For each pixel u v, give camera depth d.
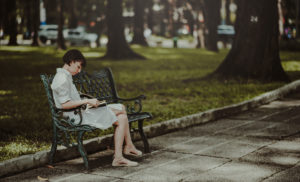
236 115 8.55
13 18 37.41
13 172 5.13
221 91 11.67
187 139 6.73
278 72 13.34
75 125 5.21
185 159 5.61
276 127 7.29
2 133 7.22
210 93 11.52
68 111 5.30
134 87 13.28
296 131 6.94
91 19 58.84
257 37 13.45
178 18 56.91
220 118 8.30
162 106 9.84
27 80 15.37
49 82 5.44
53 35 44.50
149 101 10.66
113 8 24.44
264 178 4.72
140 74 17.11
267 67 13.34
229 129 7.31
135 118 5.82
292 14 42.59
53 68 19.47
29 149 6.08
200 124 7.83
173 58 25.11
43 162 5.46
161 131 7.11
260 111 8.84
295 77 14.34
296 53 26.92
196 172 5.03
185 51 31.14
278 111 8.76
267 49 13.38
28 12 47.00
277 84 12.41
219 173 4.95
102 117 5.36
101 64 21.20
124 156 5.84
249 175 4.84
